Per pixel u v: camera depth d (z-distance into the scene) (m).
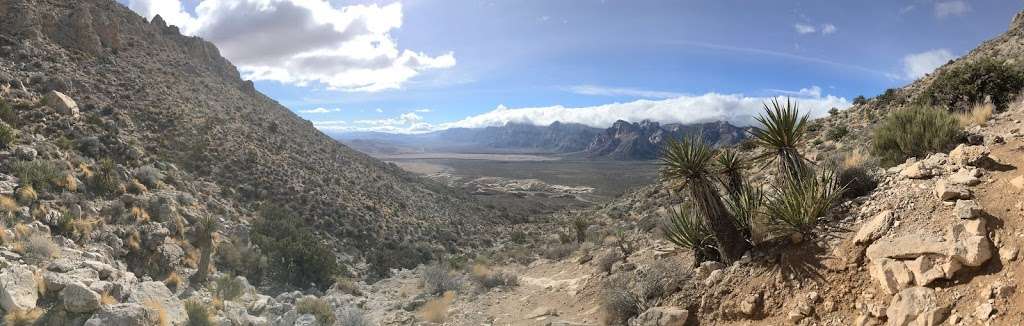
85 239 15.27
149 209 19.75
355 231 35.88
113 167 21.45
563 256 22.66
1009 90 16.27
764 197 8.44
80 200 17.17
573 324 10.09
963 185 6.50
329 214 36.94
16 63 33.91
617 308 9.25
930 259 5.41
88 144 25.06
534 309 12.84
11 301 7.92
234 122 46.78
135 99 39.03
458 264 26.98
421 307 14.91
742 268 7.55
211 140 38.91
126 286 9.96
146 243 17.17
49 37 40.47
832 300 6.04
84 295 8.41
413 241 40.28
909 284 5.41
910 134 9.97
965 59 35.19
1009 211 5.58
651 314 7.90
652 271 9.45
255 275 21.12
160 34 63.19
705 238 8.66
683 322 7.47
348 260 30.09
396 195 54.41
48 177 17.17
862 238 6.37
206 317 10.30
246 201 32.94
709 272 8.18
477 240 50.81
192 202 24.75
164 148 34.00
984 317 4.56
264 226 27.94
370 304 16.92
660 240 15.06
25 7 39.91
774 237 7.35
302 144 54.72
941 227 5.77
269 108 67.44
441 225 51.00
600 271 14.11
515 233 52.12
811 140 28.25
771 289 6.82
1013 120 9.80
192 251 18.92
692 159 8.37
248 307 14.19
